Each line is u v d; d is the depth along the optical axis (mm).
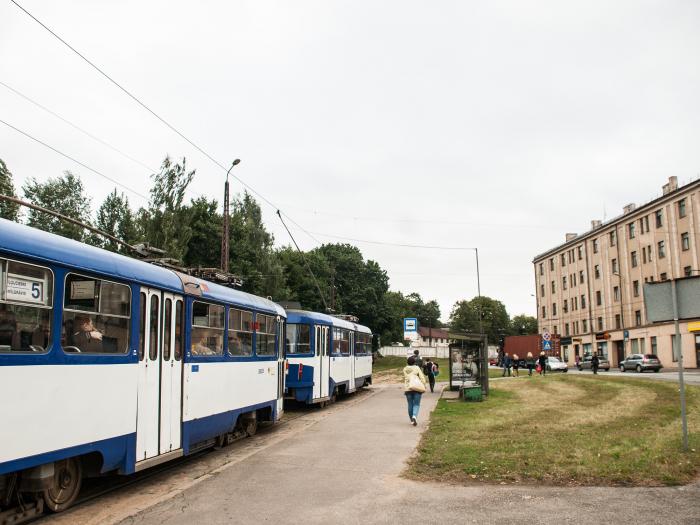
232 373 11953
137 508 7422
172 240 35625
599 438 11820
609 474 8492
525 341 57094
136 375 8375
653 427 13438
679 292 10211
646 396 22141
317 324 20500
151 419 8750
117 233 42688
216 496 7805
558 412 17219
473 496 7613
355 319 27875
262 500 7602
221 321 11531
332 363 21734
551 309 81812
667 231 54250
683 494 7441
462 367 27547
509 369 43125
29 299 6500
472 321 126000
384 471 9273
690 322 49844
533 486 8062
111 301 7934
